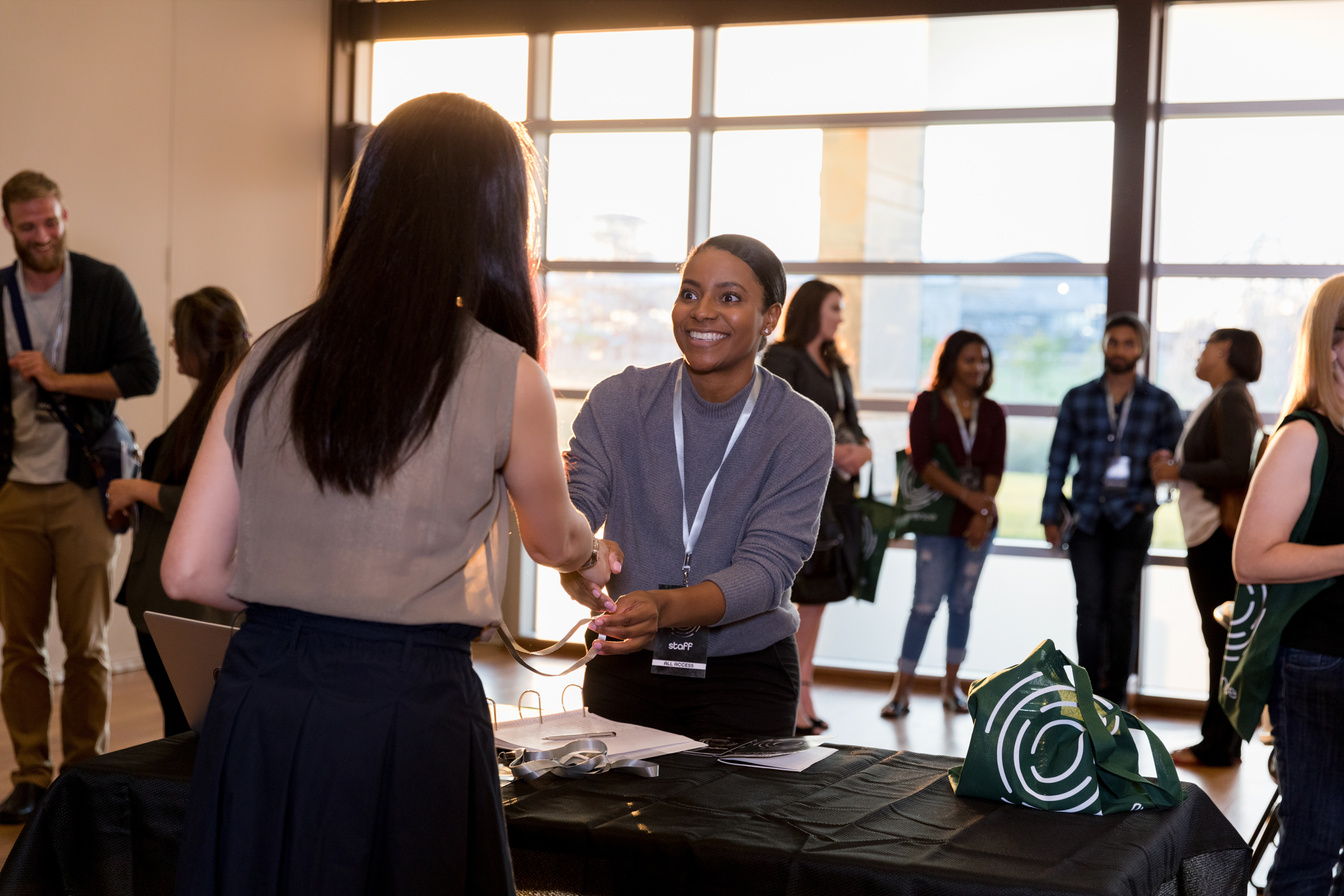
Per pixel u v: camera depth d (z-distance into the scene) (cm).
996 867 134
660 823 147
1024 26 568
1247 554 209
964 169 581
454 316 119
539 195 133
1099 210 562
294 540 117
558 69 640
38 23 508
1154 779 162
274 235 643
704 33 615
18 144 501
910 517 506
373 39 670
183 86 581
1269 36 539
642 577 208
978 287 581
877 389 598
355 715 113
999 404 553
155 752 176
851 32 595
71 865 164
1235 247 548
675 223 625
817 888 136
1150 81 543
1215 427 435
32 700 355
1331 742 204
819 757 181
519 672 566
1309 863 207
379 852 113
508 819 148
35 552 358
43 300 367
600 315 639
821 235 604
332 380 116
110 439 365
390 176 122
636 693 208
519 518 132
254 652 118
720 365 201
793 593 443
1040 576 570
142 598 292
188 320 294
